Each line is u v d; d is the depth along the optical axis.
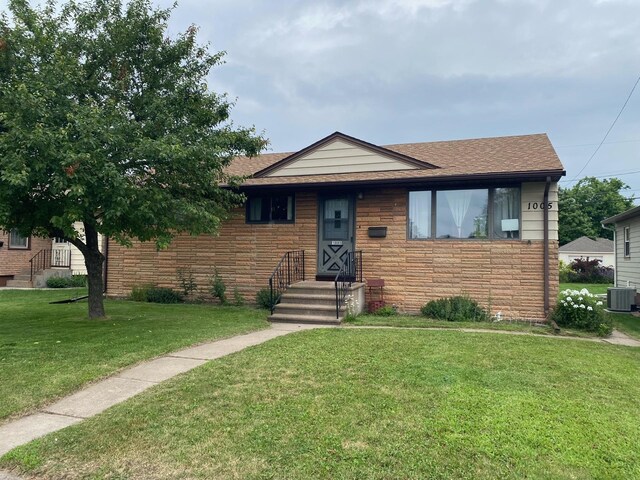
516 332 8.24
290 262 11.58
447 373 5.23
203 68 9.27
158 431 3.66
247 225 12.03
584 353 6.51
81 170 6.55
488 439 3.50
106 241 13.36
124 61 8.68
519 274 9.84
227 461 3.17
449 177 9.77
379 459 3.19
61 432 3.68
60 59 7.36
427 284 10.48
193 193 9.20
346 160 11.53
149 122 8.20
